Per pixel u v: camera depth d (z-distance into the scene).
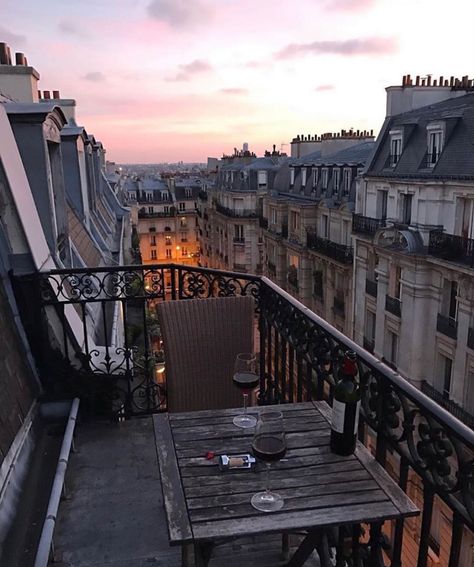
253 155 42.38
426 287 14.31
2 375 3.76
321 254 22.81
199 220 56.09
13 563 2.94
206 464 2.26
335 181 23.45
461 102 14.48
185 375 4.12
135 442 4.36
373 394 2.43
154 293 4.65
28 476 3.69
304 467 2.24
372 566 2.38
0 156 4.23
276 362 4.11
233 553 3.23
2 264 4.22
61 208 6.26
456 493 1.92
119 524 3.44
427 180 13.70
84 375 4.59
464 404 13.30
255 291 4.50
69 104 11.29
